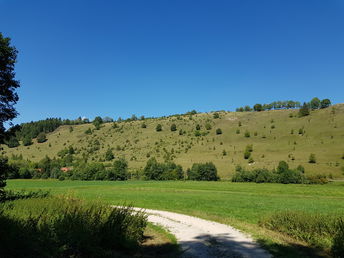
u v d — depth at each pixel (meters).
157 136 190.88
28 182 87.88
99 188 63.06
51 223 10.21
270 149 139.75
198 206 30.62
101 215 12.61
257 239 14.41
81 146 186.75
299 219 16.03
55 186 70.69
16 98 23.14
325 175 92.69
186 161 133.88
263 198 40.81
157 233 16.36
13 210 12.66
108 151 153.00
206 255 11.55
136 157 153.50
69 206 13.79
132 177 106.75
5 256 7.89
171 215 23.70
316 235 14.27
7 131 22.89
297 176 78.69
